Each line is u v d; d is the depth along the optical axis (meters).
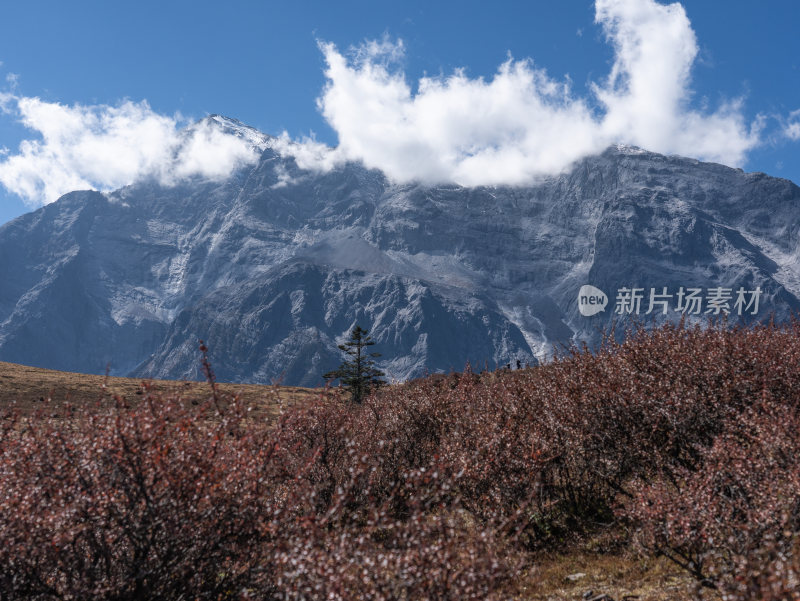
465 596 4.03
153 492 4.96
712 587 5.36
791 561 4.35
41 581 4.88
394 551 4.20
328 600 3.96
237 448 5.59
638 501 6.47
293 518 5.29
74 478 5.02
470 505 7.12
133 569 4.95
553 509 7.89
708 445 7.22
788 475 5.49
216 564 5.17
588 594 5.95
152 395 5.57
